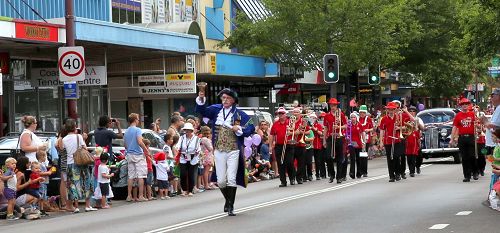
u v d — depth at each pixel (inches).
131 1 1333.7
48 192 729.6
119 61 1262.3
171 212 646.5
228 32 1630.2
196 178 852.6
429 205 621.3
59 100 1179.3
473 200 647.1
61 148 703.1
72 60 807.7
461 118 831.7
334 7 1469.0
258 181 991.0
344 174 906.7
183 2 1492.4
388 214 568.7
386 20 1512.1
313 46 1510.8
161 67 1247.5
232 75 1386.6
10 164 653.3
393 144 869.8
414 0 1656.0
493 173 591.5
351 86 1701.5
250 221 548.7
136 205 738.2
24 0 1075.3
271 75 1480.1
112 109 1346.0
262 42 1537.9
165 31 1117.7
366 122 1063.6
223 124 584.7
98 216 648.4
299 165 918.4
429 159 1338.6
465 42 1152.8
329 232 485.7
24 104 1112.8
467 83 2092.8
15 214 657.0
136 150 776.9
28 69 1119.6
